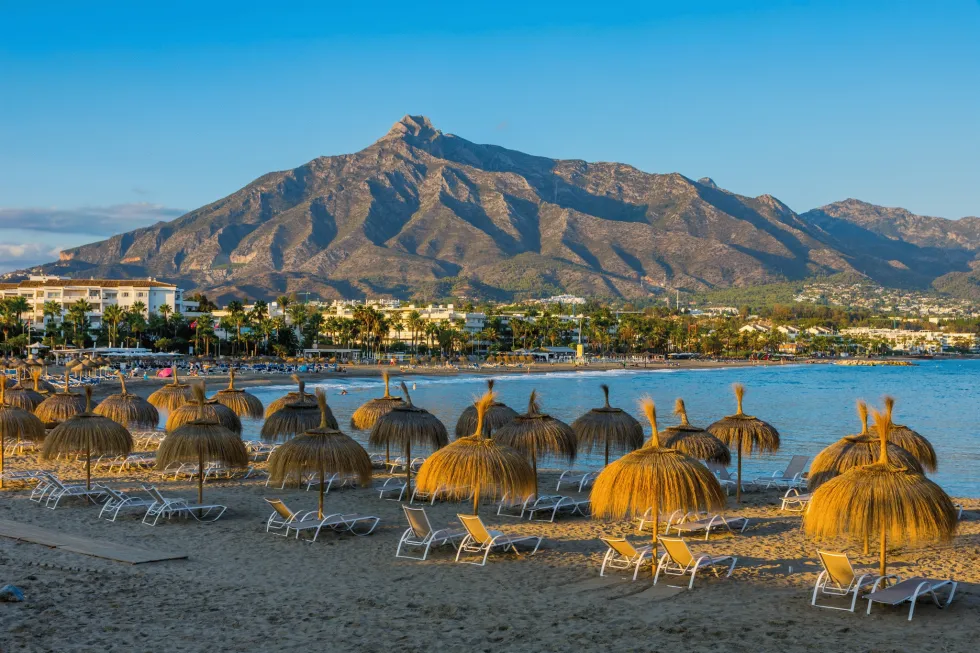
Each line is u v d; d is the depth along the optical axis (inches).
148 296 6692.9
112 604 513.7
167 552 655.1
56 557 621.3
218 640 455.8
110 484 978.1
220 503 868.0
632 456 573.6
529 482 660.1
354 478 976.9
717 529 759.1
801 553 669.3
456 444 663.8
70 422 868.6
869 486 512.4
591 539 713.6
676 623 491.2
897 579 566.9
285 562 632.4
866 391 3875.5
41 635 456.4
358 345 7126.0
